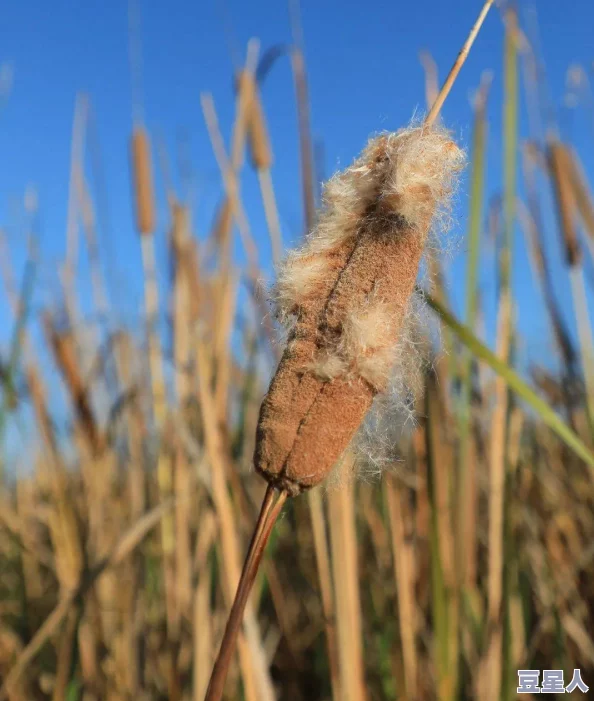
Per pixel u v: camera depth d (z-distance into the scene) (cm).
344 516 64
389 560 96
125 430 105
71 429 105
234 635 26
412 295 33
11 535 109
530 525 94
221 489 70
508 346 69
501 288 69
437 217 32
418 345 35
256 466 27
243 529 90
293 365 28
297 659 116
